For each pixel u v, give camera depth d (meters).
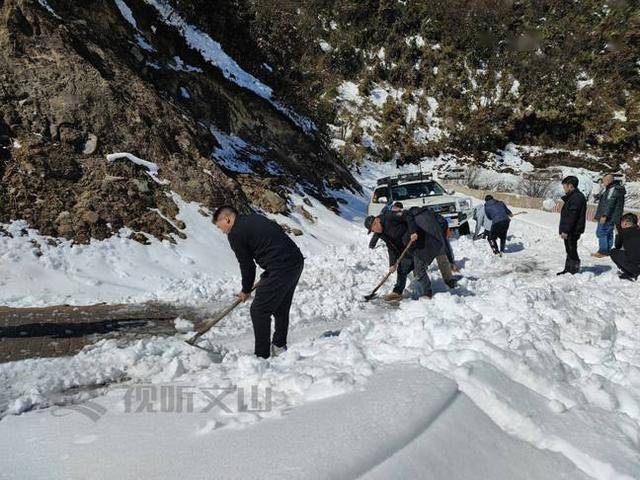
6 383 3.53
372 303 6.67
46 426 2.80
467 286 7.34
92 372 3.69
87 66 9.08
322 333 5.17
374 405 2.38
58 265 6.39
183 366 3.75
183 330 5.09
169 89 12.00
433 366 2.90
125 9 12.59
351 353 3.20
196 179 9.20
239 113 14.56
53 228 6.87
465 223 12.51
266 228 3.99
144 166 8.72
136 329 5.02
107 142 8.58
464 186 26.61
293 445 2.11
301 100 20.39
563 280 7.31
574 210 7.69
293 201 12.06
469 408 2.49
